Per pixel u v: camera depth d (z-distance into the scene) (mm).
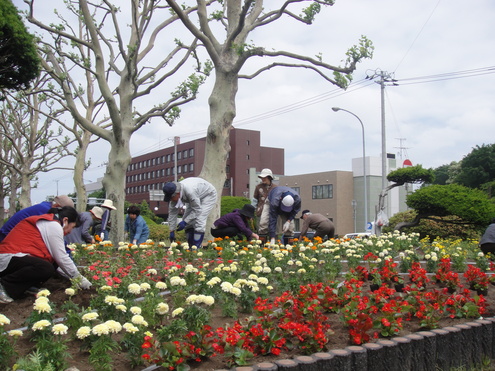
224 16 14648
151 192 29031
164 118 14531
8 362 3115
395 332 4148
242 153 63969
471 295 5984
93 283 5012
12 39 11828
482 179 52719
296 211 9969
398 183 24516
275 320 4316
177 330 3555
